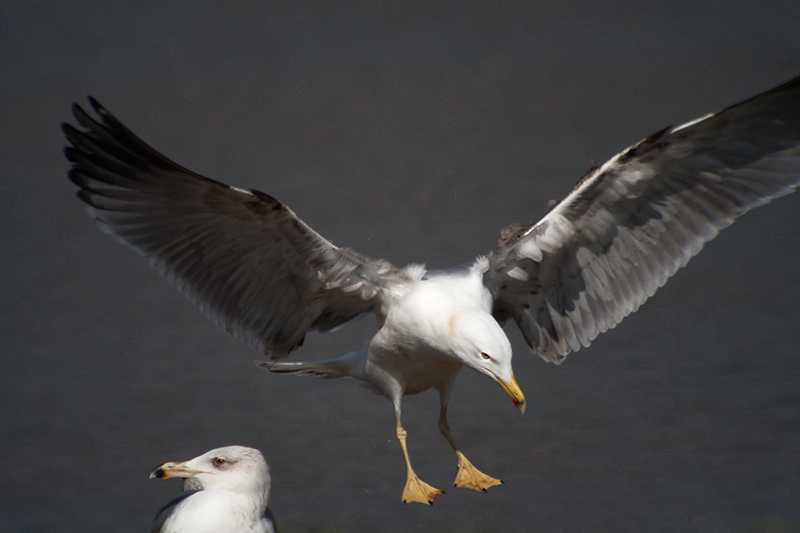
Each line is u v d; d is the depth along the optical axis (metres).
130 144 7.38
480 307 8.01
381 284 8.20
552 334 8.92
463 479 8.74
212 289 8.24
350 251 8.06
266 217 7.69
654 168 7.84
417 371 8.41
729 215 8.12
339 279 8.27
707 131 7.61
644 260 8.35
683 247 8.23
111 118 7.31
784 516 11.48
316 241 7.93
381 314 8.32
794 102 7.59
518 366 16.12
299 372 8.97
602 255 8.41
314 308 8.59
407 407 14.84
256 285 8.35
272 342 8.67
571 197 8.00
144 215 7.88
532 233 8.28
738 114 7.54
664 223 8.20
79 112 7.44
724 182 8.04
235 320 8.43
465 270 8.45
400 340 8.16
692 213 8.16
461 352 7.65
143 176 7.61
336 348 17.28
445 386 8.71
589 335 8.70
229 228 7.87
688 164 7.87
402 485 12.58
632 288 8.43
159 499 12.88
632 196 8.01
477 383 15.63
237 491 8.44
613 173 7.82
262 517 8.65
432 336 7.85
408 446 13.62
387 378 8.52
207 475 8.45
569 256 8.45
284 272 8.28
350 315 8.77
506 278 8.64
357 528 11.48
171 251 8.02
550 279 8.63
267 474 8.59
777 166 7.96
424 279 8.23
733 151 7.84
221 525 8.30
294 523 11.70
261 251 8.09
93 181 7.74
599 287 8.54
